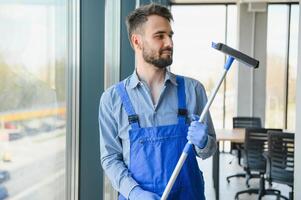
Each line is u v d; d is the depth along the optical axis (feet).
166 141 4.64
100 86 7.35
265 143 14.40
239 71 25.64
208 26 25.99
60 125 5.78
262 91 25.57
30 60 4.72
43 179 5.27
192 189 4.70
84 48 6.49
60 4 5.67
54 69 5.51
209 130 4.88
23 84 4.54
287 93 25.41
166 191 4.34
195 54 25.48
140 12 4.70
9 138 4.25
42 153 5.21
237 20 25.81
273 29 25.41
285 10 25.20
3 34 4.03
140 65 4.87
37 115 4.99
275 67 25.49
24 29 4.53
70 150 6.17
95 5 6.98
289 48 25.30
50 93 5.38
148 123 4.71
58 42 5.64
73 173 6.29
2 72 4.04
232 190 16.60
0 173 4.10
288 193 15.58
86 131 6.68
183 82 4.96
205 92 5.10
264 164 14.42
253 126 20.43
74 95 6.23
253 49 25.50
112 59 9.09
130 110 4.74
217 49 4.33
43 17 5.09
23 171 4.65
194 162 4.77
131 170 4.69
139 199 4.33
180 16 25.96
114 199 8.45
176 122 4.74
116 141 4.90
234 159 22.85
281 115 25.54
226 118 26.17
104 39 7.54
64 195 6.01
